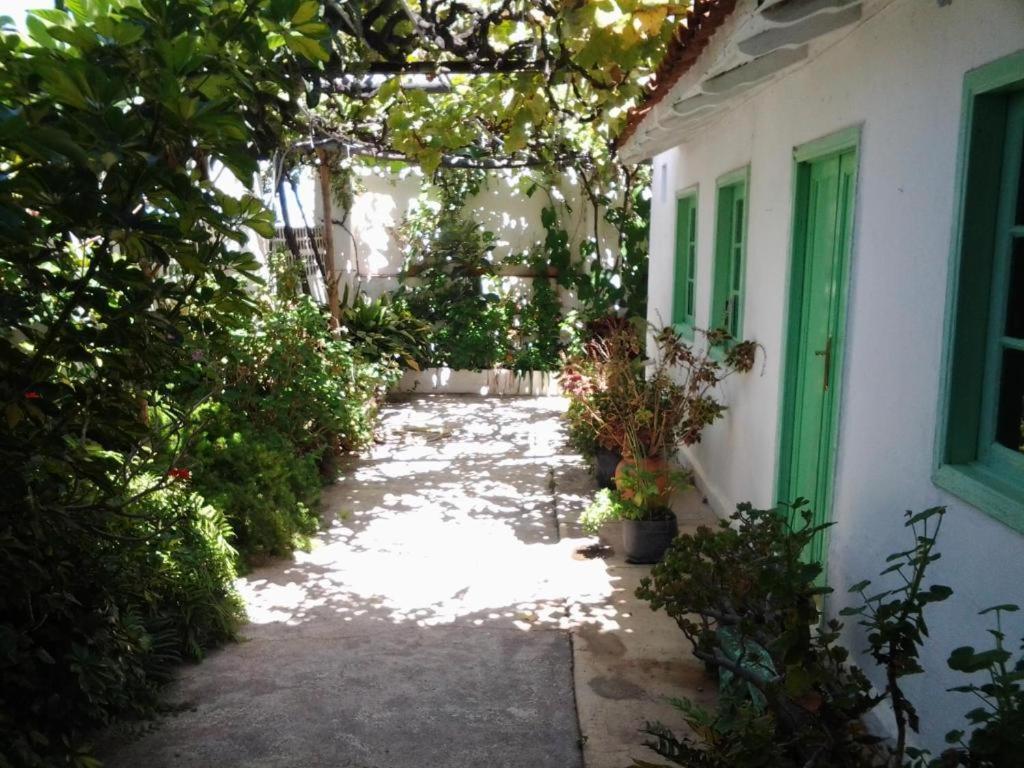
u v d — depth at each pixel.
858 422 3.53
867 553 3.40
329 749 3.57
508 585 5.38
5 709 3.03
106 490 3.10
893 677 2.39
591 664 4.29
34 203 2.39
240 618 4.78
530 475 8.05
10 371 2.71
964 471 2.67
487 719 3.79
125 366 2.93
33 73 2.36
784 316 4.72
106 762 3.48
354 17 4.19
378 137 7.94
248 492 5.84
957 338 2.71
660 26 4.72
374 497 7.34
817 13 3.01
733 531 3.36
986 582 2.49
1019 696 1.89
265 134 3.79
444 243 12.41
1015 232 2.59
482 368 12.16
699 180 7.47
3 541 2.72
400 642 4.58
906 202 3.11
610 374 6.60
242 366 7.01
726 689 3.49
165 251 2.70
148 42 2.51
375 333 11.45
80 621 3.20
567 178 12.43
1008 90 2.56
